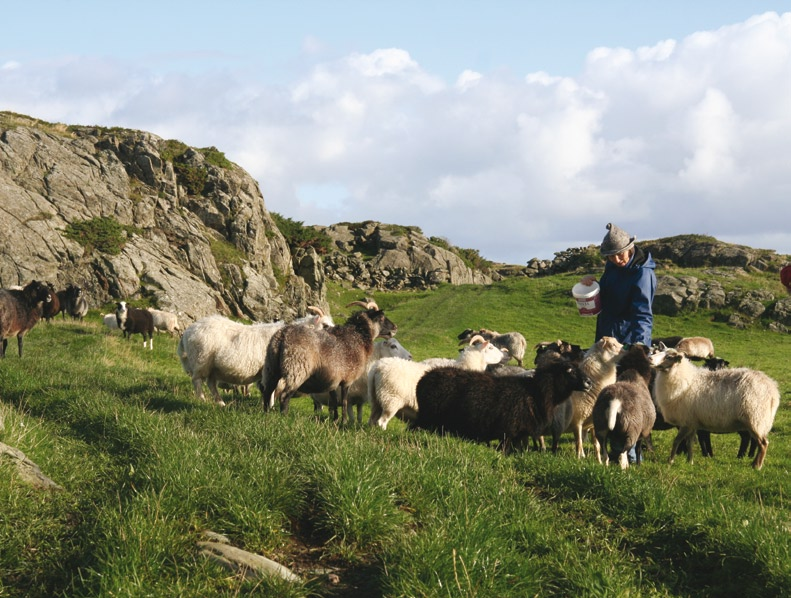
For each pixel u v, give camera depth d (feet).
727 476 32.83
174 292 114.01
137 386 41.68
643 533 20.08
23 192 113.50
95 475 22.06
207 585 15.07
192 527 17.66
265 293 132.87
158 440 24.00
